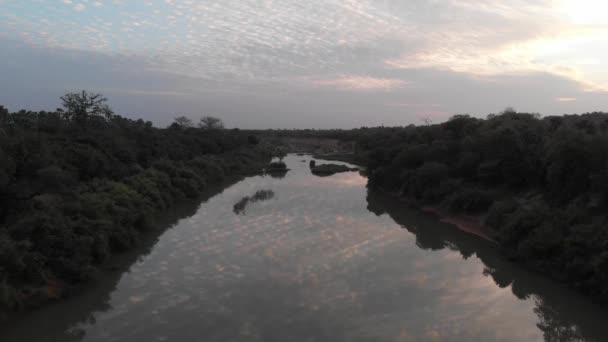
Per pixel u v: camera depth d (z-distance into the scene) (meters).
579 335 20.25
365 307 22.91
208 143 89.38
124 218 32.56
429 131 69.75
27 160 29.22
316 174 86.75
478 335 20.14
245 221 41.94
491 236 36.41
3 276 19.83
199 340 19.23
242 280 26.55
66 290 23.02
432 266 29.89
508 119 54.84
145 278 26.67
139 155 56.09
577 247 26.02
